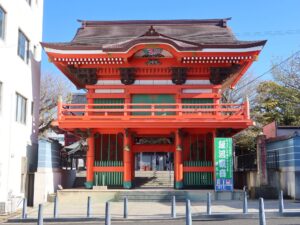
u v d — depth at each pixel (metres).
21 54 24.14
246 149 41.34
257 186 25.02
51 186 25.58
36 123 27.84
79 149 35.34
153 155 50.50
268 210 17.80
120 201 23.58
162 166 50.16
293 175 23.50
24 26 24.59
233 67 26.11
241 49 24.73
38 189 23.42
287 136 24.58
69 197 23.81
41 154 23.98
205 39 28.55
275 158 27.05
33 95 26.97
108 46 25.02
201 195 23.48
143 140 26.83
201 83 26.88
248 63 26.08
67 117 24.91
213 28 30.88
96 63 25.80
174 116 24.67
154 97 26.88
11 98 21.77
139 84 26.91
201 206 20.39
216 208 19.33
